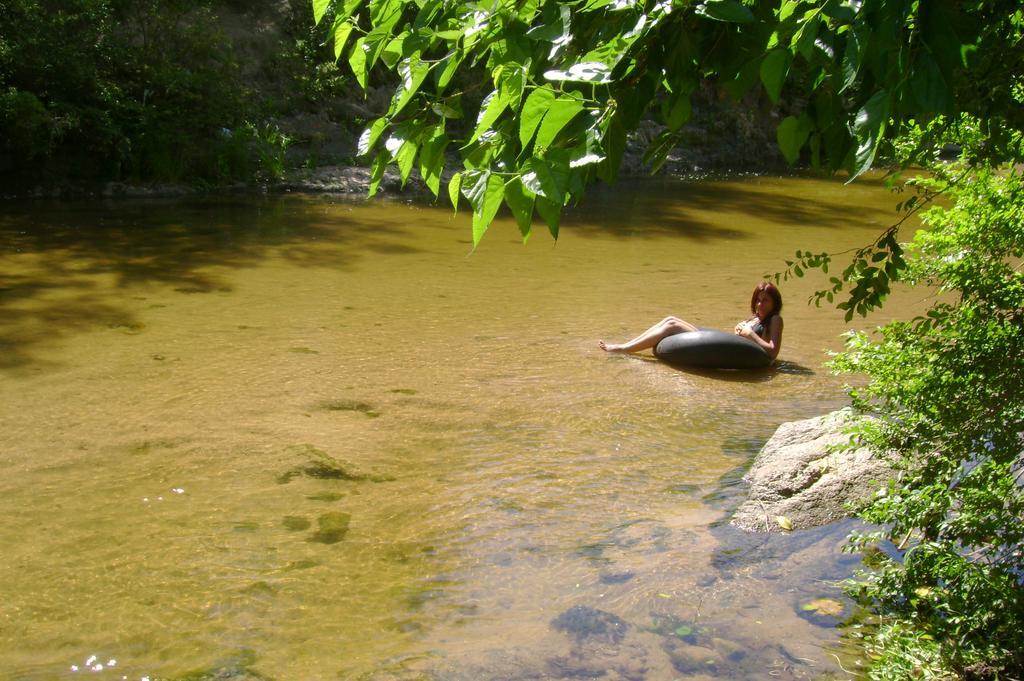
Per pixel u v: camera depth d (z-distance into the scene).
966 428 4.16
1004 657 3.78
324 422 6.90
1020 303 4.34
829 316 10.77
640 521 5.39
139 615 4.34
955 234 4.57
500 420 7.07
